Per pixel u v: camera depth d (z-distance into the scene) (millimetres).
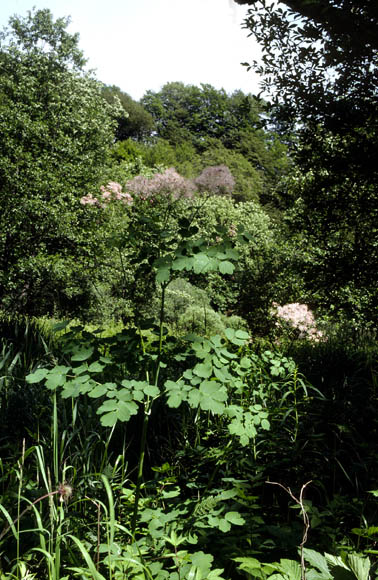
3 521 1860
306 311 7004
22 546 1802
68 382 1818
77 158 14898
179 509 1935
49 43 17641
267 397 3238
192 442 2850
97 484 2146
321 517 1970
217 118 55562
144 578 1508
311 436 2648
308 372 4117
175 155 44094
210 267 1865
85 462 2246
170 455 2689
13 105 14047
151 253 2346
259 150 43875
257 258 13656
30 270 11891
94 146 16250
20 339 4340
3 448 2512
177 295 12117
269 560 1781
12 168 13008
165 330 2361
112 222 12281
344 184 5199
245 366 2502
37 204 12664
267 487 2459
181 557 1506
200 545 1782
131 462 2588
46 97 15398
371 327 5672
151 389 1776
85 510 2035
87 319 11219
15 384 3098
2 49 16062
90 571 1438
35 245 13211
